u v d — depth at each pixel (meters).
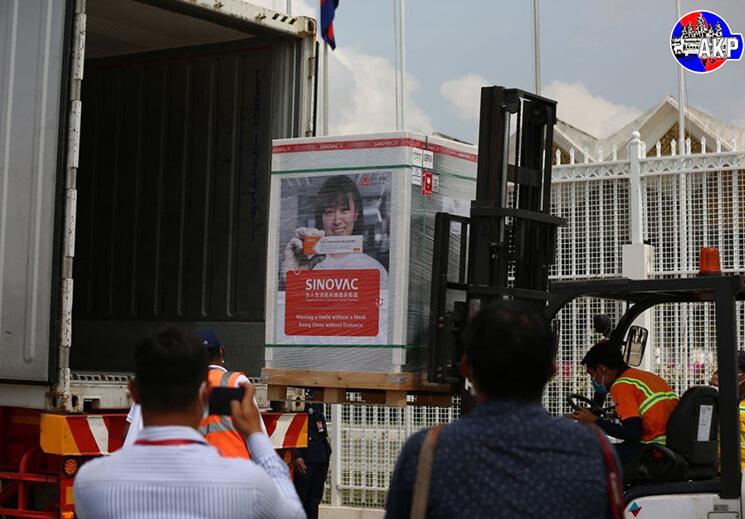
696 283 6.09
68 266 7.21
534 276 7.00
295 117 9.17
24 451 7.64
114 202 10.20
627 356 7.16
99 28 9.41
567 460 3.02
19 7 7.62
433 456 3.04
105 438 7.24
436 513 3.00
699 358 10.01
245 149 9.50
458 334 6.75
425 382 6.95
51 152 7.31
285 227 7.22
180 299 9.75
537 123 7.12
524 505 2.96
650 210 10.31
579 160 12.67
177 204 9.84
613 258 10.42
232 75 9.63
